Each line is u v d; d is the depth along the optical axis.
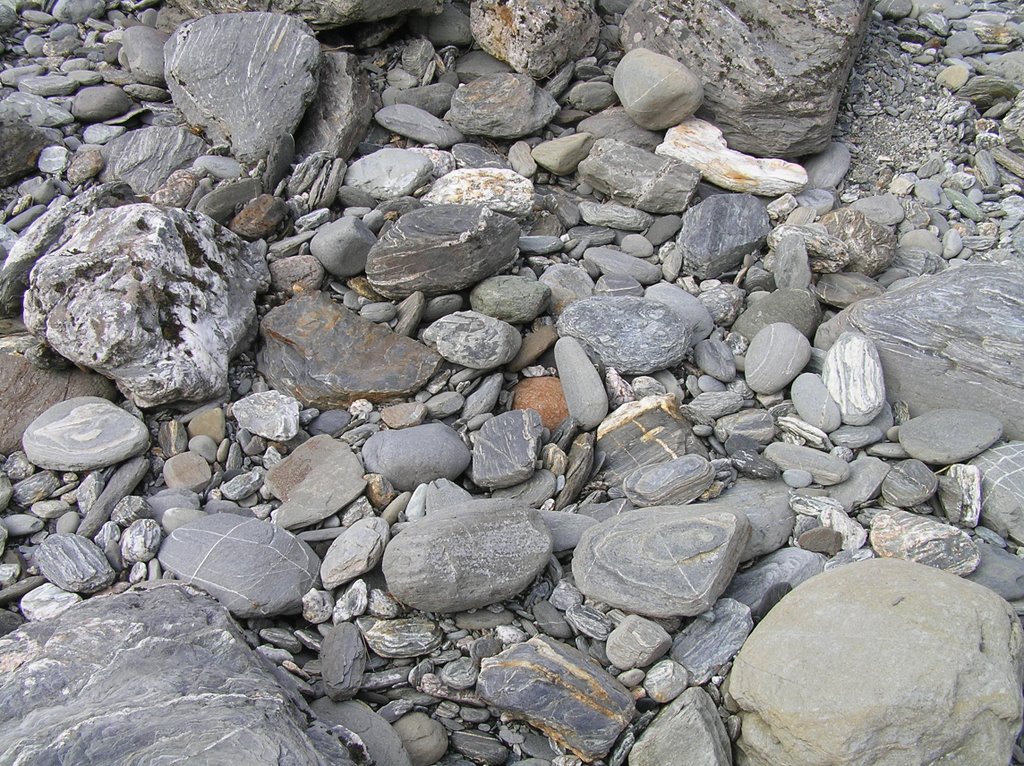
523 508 2.83
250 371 3.51
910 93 4.95
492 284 3.59
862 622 2.44
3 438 3.08
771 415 3.41
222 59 4.07
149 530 2.82
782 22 4.22
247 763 1.92
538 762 2.50
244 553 2.74
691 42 4.38
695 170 4.14
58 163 4.05
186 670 2.23
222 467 3.14
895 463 3.27
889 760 2.27
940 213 4.45
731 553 2.71
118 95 4.30
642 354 3.44
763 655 2.49
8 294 3.38
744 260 4.00
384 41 4.66
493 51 4.62
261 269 3.68
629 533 2.78
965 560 2.85
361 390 3.29
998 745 2.29
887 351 3.50
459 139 4.42
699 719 2.46
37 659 2.23
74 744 1.95
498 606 2.79
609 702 2.50
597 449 3.28
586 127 4.45
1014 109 4.81
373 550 2.79
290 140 4.04
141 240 3.25
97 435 3.02
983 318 3.39
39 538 2.91
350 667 2.59
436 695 2.60
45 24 4.75
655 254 4.11
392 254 3.52
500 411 3.43
